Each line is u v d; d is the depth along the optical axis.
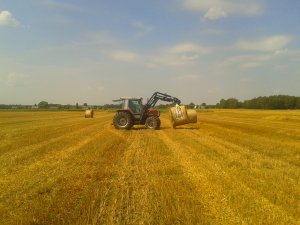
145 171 11.10
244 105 128.12
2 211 7.26
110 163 12.54
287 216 6.87
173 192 8.49
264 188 8.85
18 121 41.97
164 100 28.31
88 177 10.33
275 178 9.95
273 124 35.25
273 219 6.69
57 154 14.58
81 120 43.97
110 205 7.55
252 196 8.16
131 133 24.19
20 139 20.28
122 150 15.73
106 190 8.77
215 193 8.41
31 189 8.94
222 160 13.03
